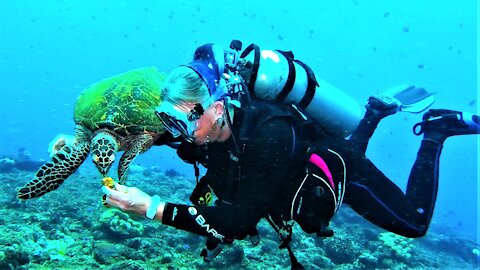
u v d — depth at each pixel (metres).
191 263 7.55
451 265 13.91
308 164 2.90
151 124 4.91
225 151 2.70
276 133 2.62
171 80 2.51
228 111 2.54
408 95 4.72
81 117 4.95
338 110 3.41
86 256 6.99
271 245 9.28
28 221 8.77
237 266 7.62
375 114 4.46
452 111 4.41
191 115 2.51
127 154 4.86
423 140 4.41
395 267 10.70
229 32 96.81
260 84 2.98
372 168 3.56
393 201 3.57
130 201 2.22
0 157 19.06
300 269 2.90
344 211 15.18
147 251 7.33
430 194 3.97
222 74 2.62
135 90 5.05
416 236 3.71
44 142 69.38
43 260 6.60
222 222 2.39
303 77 3.16
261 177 2.52
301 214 2.91
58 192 11.56
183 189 14.74
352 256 10.16
